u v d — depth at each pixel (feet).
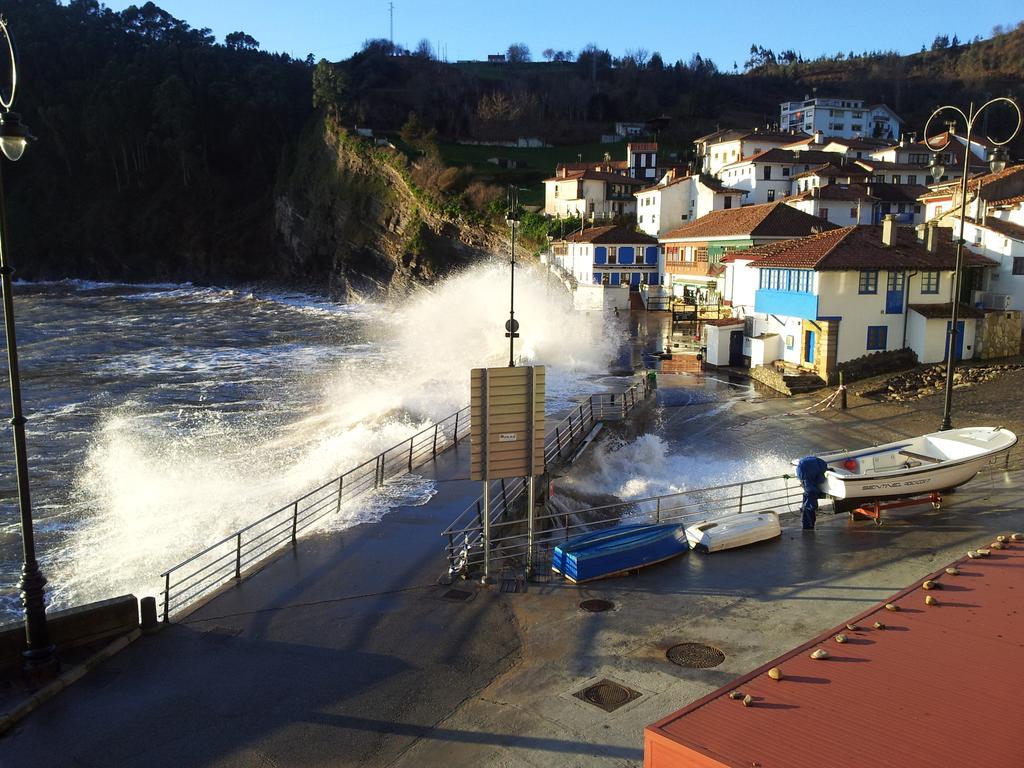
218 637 39.99
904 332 121.08
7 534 69.97
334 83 406.82
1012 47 621.31
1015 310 124.57
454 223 317.22
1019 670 22.65
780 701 21.13
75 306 313.12
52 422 113.91
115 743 30.94
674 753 18.99
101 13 574.56
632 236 235.20
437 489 65.36
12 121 33.78
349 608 43.14
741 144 308.81
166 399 130.82
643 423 99.91
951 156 254.47
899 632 25.34
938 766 17.98
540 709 32.68
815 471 55.06
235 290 399.24
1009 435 63.57
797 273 122.01
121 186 455.22
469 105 502.38
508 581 46.78
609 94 549.95
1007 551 32.53
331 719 32.35
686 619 41.11
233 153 459.32
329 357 180.65
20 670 36.22
